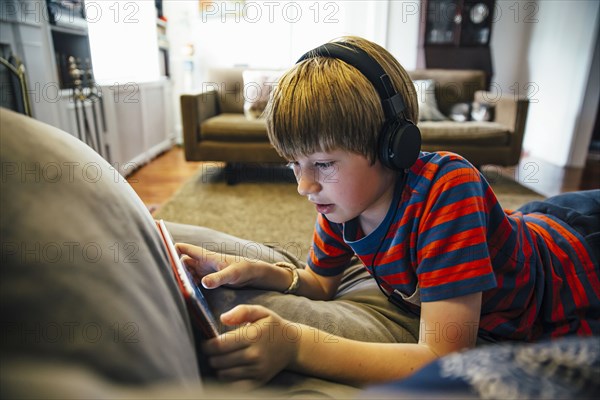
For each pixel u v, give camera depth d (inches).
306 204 82.3
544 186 101.0
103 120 89.0
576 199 29.0
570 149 127.6
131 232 12.4
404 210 19.2
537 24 150.9
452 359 8.0
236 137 94.2
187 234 26.4
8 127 11.3
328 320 19.0
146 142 121.6
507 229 20.9
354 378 15.4
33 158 10.9
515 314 21.8
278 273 22.5
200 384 11.7
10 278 8.8
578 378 7.0
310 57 17.5
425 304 17.7
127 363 8.9
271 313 15.2
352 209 17.9
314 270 25.5
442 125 98.0
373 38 145.6
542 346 7.9
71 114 75.2
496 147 97.3
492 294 21.0
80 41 78.9
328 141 16.0
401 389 7.6
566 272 23.6
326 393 14.4
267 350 14.2
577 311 23.0
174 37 146.8
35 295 8.7
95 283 9.6
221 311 18.8
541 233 25.3
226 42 145.1
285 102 16.4
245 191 91.1
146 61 125.9
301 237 65.3
